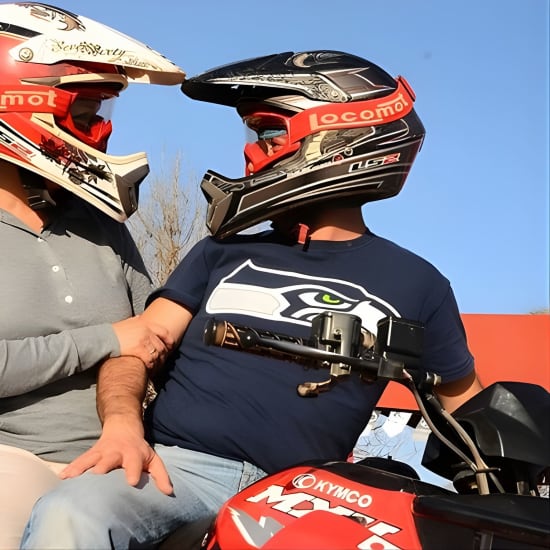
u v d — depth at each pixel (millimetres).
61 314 2154
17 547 1682
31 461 2012
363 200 2006
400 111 2010
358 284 1902
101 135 2324
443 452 1646
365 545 1297
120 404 1784
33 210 2283
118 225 2449
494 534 1216
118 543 1487
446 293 1988
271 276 1923
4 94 2156
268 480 1542
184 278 2027
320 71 1989
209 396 1828
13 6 2283
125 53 2273
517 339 4469
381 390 1883
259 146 2055
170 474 1762
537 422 1459
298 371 1799
